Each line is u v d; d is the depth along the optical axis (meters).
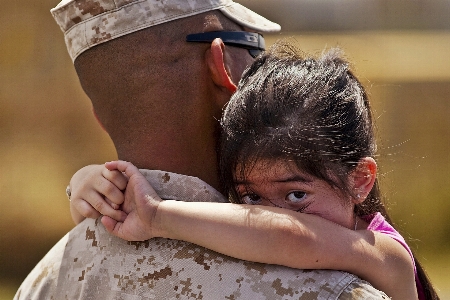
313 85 2.24
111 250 2.30
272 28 2.72
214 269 2.12
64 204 10.49
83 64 2.52
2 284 9.83
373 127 2.50
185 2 2.44
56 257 2.46
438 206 11.09
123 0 2.41
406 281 2.23
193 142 2.45
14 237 10.34
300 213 2.13
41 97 10.66
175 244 2.20
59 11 2.57
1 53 10.64
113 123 2.49
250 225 2.07
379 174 2.82
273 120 2.17
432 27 11.53
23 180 10.48
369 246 2.17
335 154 2.18
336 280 2.05
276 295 2.05
